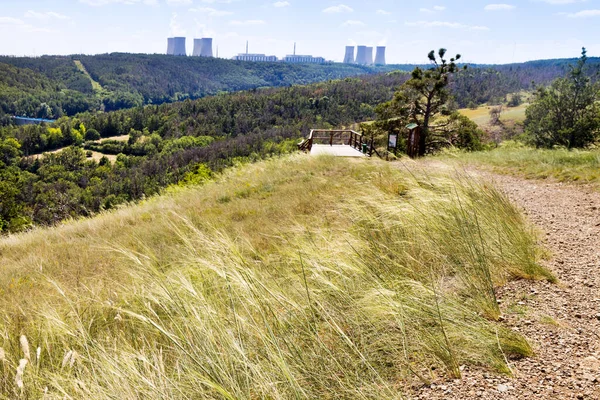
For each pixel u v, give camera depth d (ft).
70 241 26.02
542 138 91.76
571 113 87.40
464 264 11.17
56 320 8.55
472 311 9.07
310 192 27.63
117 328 9.48
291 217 19.63
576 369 7.18
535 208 19.21
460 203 13.46
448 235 12.17
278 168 43.21
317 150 56.08
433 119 97.86
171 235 20.53
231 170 49.52
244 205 27.50
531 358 7.63
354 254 11.01
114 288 12.27
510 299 9.95
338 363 7.29
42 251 23.65
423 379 7.27
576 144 83.97
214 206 29.22
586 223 16.17
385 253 11.86
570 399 6.44
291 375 6.51
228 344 7.02
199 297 7.88
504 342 7.93
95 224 30.89
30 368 7.68
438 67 93.97
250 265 9.57
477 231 12.48
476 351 7.84
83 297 11.28
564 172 28.99
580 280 10.73
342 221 16.48
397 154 44.09
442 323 8.39
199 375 6.34
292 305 8.51
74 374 7.79
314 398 6.63
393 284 9.63
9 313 12.18
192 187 43.62
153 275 9.68
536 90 97.30
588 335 8.22
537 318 8.98
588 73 87.40
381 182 20.29
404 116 96.58
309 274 10.50
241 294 8.34
